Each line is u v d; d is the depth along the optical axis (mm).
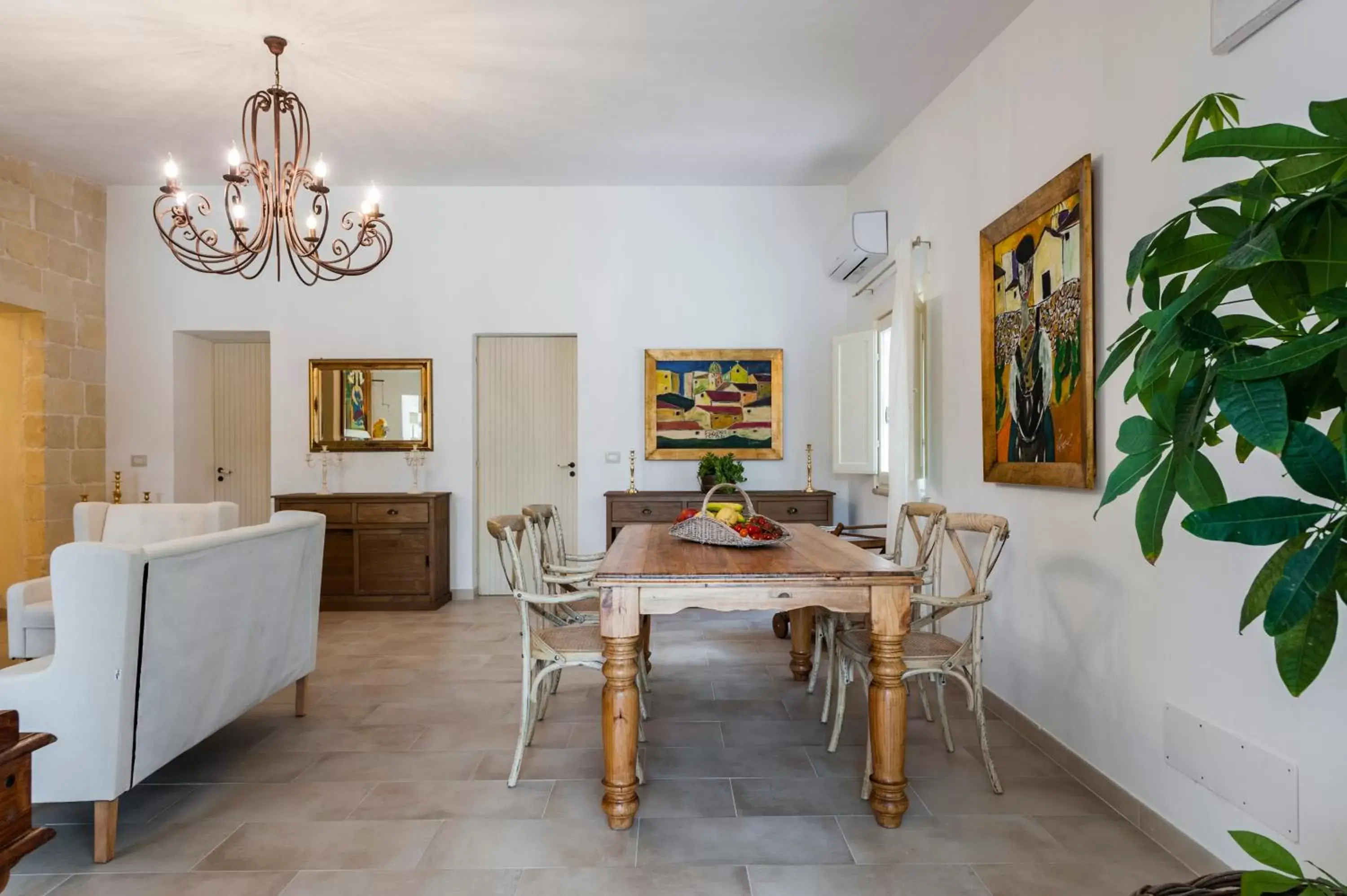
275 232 3504
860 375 4961
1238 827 1826
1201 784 1935
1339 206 819
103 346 5520
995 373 3168
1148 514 867
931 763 2654
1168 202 2109
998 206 3234
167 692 2176
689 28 3346
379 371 5637
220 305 5594
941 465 3842
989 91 3330
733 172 5340
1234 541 760
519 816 2260
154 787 2457
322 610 5266
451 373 5660
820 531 3516
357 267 5625
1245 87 1834
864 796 2357
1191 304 826
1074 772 2537
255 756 2717
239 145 4715
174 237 5566
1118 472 917
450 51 3562
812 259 5676
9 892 1851
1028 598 2912
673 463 5672
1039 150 2873
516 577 2545
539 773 2572
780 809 2299
